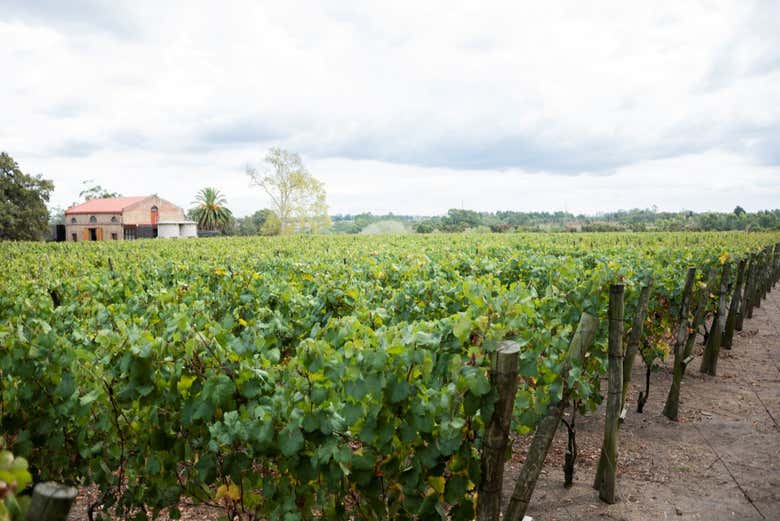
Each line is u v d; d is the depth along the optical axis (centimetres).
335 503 286
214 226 9150
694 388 709
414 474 266
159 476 322
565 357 334
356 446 346
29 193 5494
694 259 1013
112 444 338
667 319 803
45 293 618
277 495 293
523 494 311
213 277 808
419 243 2667
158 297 547
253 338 330
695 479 454
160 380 307
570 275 653
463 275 877
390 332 280
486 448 251
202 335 318
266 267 961
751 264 1063
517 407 321
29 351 333
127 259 1645
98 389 317
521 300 362
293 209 6712
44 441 347
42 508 142
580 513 401
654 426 575
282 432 257
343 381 262
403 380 258
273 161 6594
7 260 1641
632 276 685
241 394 295
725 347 927
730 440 535
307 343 272
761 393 682
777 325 1152
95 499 427
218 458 286
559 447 521
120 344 322
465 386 251
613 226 6231
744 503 415
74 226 7344
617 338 409
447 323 324
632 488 439
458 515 275
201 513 400
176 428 311
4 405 340
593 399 547
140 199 7462
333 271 814
